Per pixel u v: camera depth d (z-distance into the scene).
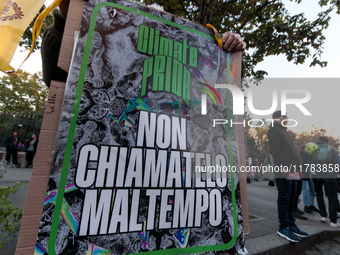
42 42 0.96
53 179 0.69
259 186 6.09
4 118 5.78
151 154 0.83
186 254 0.80
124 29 0.91
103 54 0.85
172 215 0.82
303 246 1.83
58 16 0.92
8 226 1.08
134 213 0.76
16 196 2.23
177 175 0.86
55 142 0.74
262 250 1.57
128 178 0.78
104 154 0.76
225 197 0.93
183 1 3.86
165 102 0.91
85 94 0.78
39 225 0.66
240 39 1.13
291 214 1.93
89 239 0.69
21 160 5.52
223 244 0.87
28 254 0.64
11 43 0.78
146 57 0.92
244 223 0.99
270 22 3.85
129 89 0.86
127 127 0.82
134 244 0.74
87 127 0.76
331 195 2.40
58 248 0.65
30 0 0.84
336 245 2.00
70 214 0.68
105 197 0.73
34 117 6.11
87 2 0.88
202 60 1.05
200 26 1.10
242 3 3.86
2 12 0.80
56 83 0.79
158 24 0.99
